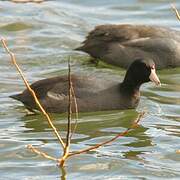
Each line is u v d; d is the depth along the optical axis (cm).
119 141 1454
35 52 2088
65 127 1538
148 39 2012
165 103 1709
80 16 2419
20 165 1330
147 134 1499
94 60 2033
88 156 1365
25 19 2344
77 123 1564
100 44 2016
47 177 1276
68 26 2323
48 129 1523
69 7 2503
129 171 1306
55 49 2128
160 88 1827
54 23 2339
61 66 1981
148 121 1584
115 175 1289
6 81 1833
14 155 1377
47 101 1620
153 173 1298
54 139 1461
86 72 1936
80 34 2259
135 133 1505
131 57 1992
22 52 2080
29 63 1992
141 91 1797
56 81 1647
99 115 1620
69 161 1341
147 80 1689
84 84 1647
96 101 1634
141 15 2452
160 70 2011
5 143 1434
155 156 1377
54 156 1368
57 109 1617
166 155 1383
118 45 2005
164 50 2003
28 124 1553
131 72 1669
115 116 1619
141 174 1294
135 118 1606
